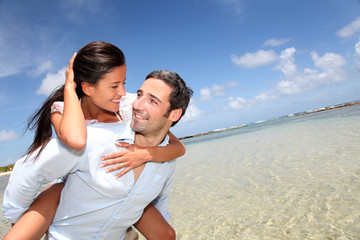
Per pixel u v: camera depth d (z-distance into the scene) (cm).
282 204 340
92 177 140
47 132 171
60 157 134
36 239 141
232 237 272
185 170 775
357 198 311
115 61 165
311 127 1378
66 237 150
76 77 168
